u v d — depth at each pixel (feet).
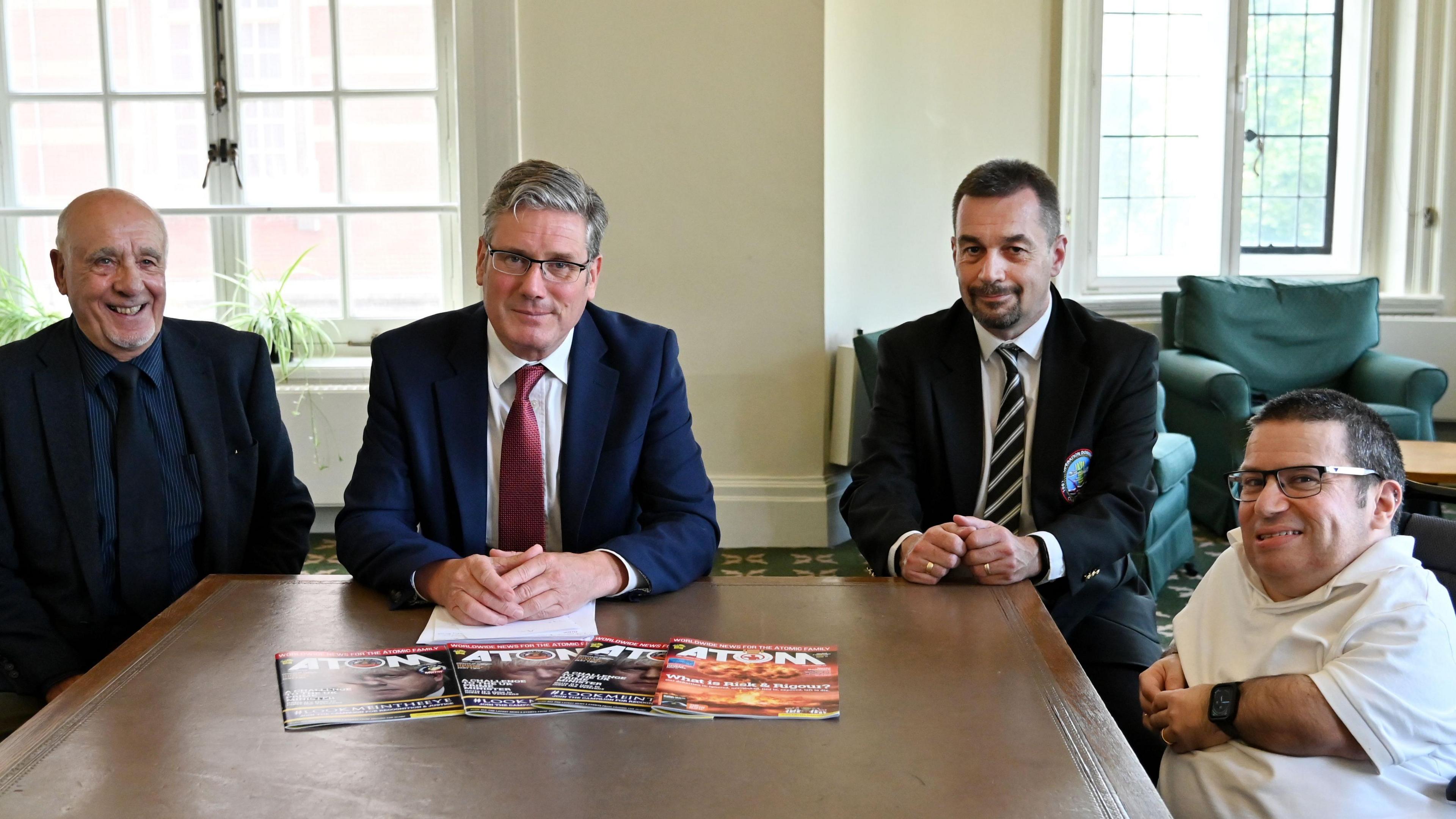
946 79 15.24
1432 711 4.54
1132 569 7.32
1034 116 16.47
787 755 3.83
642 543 5.69
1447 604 4.79
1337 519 4.83
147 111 14.35
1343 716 4.51
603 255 13.62
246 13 14.23
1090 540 6.33
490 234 5.81
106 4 14.19
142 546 6.54
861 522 6.88
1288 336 15.98
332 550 13.79
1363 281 16.38
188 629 5.08
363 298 14.60
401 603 5.39
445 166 14.40
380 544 5.65
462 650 4.77
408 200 14.47
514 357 6.20
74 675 6.24
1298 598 5.05
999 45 15.84
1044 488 6.86
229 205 14.38
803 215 13.42
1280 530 4.93
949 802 3.50
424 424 6.17
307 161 14.43
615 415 6.32
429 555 5.51
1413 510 10.80
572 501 6.18
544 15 13.33
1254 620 5.14
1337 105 18.01
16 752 3.84
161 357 6.81
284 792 3.56
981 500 7.11
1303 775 4.61
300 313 14.19
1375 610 4.71
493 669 4.56
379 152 14.40
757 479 13.92
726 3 13.17
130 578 6.50
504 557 5.43
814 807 3.47
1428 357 16.98
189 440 6.80
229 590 5.68
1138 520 6.65
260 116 14.39
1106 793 3.56
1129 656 6.50
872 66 14.15
